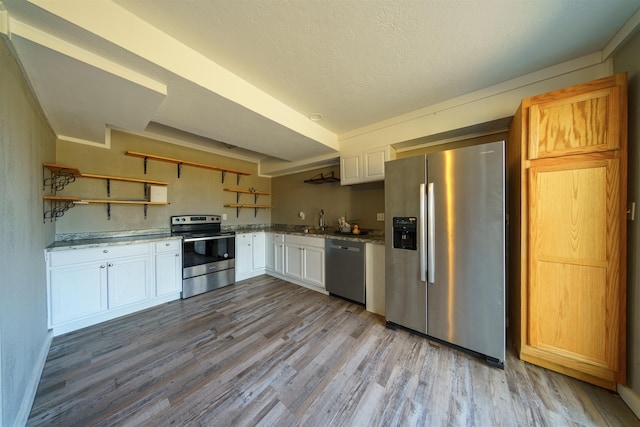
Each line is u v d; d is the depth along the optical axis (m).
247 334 2.06
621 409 1.26
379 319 2.37
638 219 1.26
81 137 2.49
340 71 1.78
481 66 1.73
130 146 2.95
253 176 4.52
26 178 1.40
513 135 1.95
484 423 1.19
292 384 1.46
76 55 1.20
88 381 1.47
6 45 1.08
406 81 1.93
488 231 1.68
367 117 2.65
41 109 1.77
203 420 1.21
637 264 1.27
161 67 1.38
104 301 2.27
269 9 1.22
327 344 1.91
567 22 1.32
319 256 3.11
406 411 1.26
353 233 3.17
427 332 1.95
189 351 1.80
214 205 3.86
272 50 1.54
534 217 1.59
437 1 1.18
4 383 1.01
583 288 1.45
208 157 3.79
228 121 2.20
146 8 1.21
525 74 1.84
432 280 1.90
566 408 1.27
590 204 1.42
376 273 2.51
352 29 1.36
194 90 1.64
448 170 1.83
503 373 1.56
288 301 2.83
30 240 1.47
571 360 1.49
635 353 1.26
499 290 1.64
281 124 2.27
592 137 1.40
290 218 4.46
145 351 1.80
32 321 1.45
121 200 2.83
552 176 1.53
